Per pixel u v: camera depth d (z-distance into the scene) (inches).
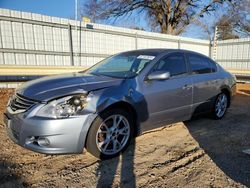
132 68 157.2
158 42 565.0
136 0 1001.5
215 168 123.4
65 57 427.8
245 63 631.2
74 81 136.3
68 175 113.6
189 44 635.5
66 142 115.5
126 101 134.6
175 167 123.8
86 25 446.3
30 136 115.6
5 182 105.8
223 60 681.6
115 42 493.0
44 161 126.1
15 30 366.3
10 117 125.0
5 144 145.2
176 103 164.2
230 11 1034.7
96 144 124.7
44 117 114.0
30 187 103.2
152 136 166.7
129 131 139.7
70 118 115.5
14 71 325.7
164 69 161.3
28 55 384.8
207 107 196.5
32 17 379.9
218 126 195.0
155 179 112.1
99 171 118.0
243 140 164.2
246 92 404.5
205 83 188.4
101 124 125.4
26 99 120.5
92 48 462.3
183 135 171.0
